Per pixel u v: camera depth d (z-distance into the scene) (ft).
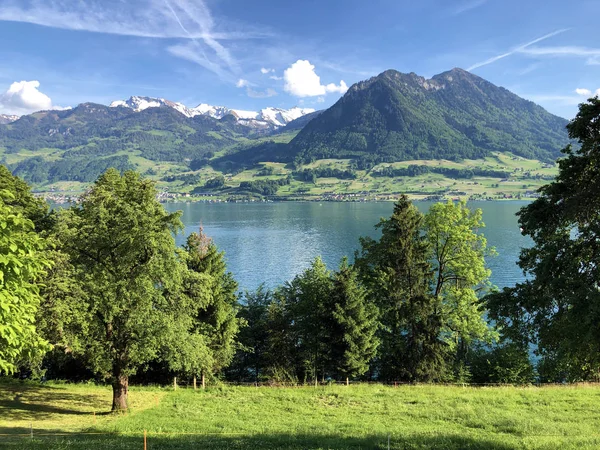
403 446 51.85
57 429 68.80
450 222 131.54
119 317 84.28
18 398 98.58
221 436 60.80
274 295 172.35
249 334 165.78
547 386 104.37
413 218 122.42
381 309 130.21
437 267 132.98
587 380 110.73
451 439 55.21
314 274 150.61
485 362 136.26
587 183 53.16
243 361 166.09
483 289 144.05
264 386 120.16
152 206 84.23
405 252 119.65
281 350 151.23
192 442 54.60
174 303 88.17
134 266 84.33
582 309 45.70
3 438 58.23
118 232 81.41
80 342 80.79
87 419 79.30
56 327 76.28
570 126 54.65
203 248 138.41
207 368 104.22
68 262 81.61
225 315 133.69
